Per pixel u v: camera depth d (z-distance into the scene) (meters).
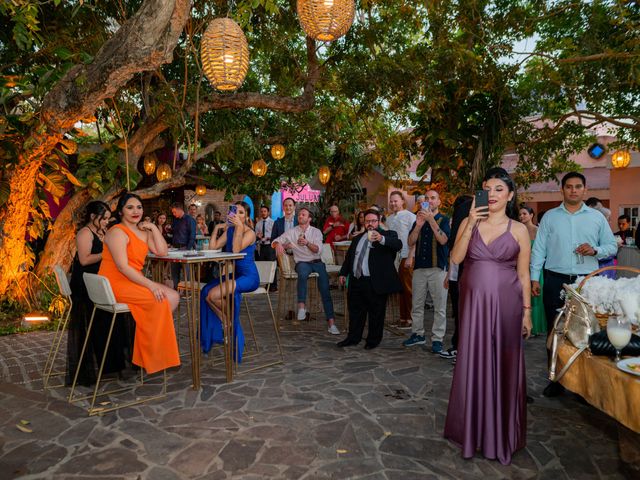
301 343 5.80
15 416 3.49
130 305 3.88
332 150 14.03
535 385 4.18
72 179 7.41
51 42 7.58
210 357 5.12
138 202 4.12
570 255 4.02
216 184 13.27
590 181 14.81
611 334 2.29
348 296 5.70
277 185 13.55
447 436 3.04
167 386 4.18
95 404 3.73
